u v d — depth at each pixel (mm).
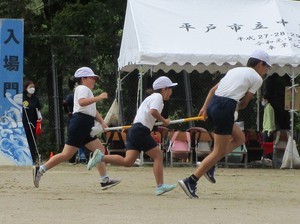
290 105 35281
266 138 36656
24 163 32625
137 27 33750
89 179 26453
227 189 23625
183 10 35188
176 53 32781
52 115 40875
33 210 17062
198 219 15898
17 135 32781
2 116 32719
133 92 41125
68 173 29219
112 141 34719
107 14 42781
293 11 35969
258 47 33656
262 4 36094
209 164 20188
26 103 34281
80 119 21484
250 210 17688
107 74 42094
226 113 19750
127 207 17906
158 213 16812
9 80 32656
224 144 20000
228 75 19922
